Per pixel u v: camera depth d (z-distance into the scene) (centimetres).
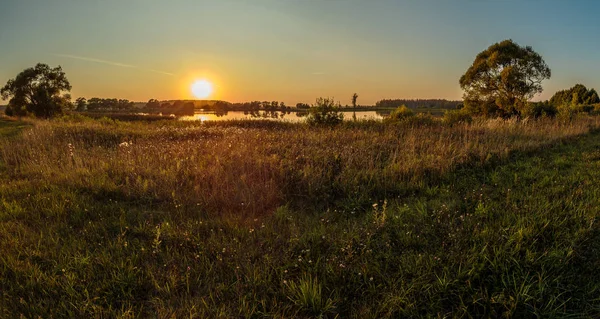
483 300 265
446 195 538
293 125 1892
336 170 683
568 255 317
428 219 434
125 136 1241
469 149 847
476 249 337
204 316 254
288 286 285
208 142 984
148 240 383
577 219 404
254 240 386
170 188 566
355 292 284
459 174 680
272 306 262
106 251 351
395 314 257
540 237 366
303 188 586
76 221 438
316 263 322
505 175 659
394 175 627
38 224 424
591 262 317
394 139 1076
